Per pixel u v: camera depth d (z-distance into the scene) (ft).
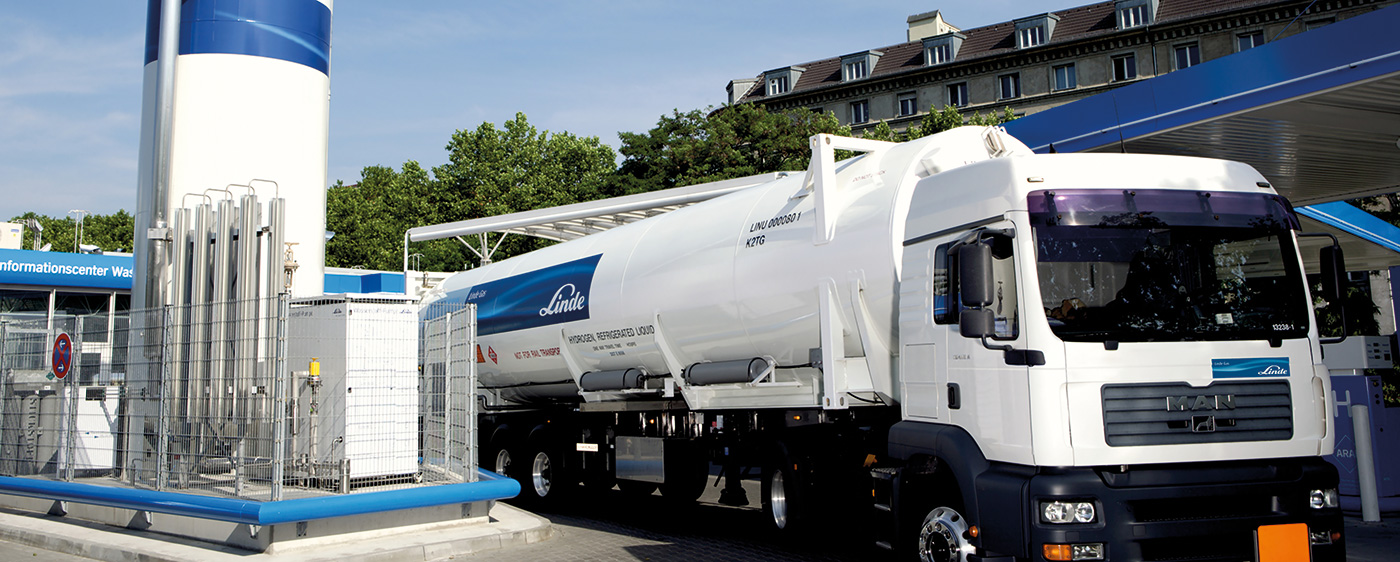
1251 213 21.57
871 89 210.59
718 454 35.09
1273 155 40.34
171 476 31.78
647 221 39.01
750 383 31.50
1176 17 177.06
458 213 169.89
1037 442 19.33
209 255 37.55
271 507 27.27
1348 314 21.36
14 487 37.50
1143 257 20.56
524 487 44.70
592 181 138.41
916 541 23.62
